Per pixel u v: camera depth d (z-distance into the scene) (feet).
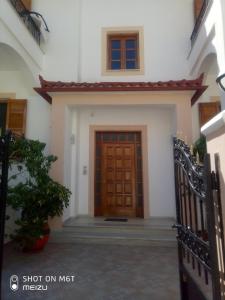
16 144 17.48
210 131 6.57
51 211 17.70
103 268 14.12
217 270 5.81
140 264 14.73
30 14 24.04
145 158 23.86
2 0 16.87
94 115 24.57
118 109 24.50
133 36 25.99
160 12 25.68
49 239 18.79
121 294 11.16
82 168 24.09
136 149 24.48
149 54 25.07
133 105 20.92
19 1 20.57
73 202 22.77
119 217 23.41
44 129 23.68
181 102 20.26
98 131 24.48
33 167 17.37
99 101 20.84
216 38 16.46
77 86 20.13
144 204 23.34
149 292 11.33
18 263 14.84
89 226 19.65
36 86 23.43
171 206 23.26
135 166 24.26
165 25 25.44
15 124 23.57
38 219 16.80
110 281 12.50
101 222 20.88
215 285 5.74
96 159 24.53
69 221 21.22
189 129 19.94
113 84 19.93
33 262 15.01
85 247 17.81
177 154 8.99
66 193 17.85
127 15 25.80
